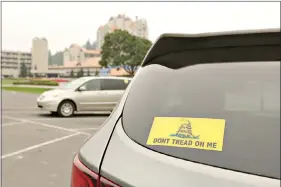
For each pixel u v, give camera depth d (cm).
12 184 531
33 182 541
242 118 161
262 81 167
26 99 2555
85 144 199
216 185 142
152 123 179
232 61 183
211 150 155
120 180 161
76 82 1473
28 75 13788
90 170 177
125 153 172
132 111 193
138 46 5350
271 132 152
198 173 149
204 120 167
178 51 206
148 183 154
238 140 154
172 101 184
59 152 750
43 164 645
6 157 700
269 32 179
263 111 160
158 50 212
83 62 10944
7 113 1542
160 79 199
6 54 14725
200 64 192
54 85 6084
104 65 5597
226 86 174
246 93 168
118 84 1476
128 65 5509
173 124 172
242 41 186
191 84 185
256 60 177
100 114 1523
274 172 140
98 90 1447
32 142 863
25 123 1216
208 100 174
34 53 12775
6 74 14738
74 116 1444
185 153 159
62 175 576
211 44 194
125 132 184
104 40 5541
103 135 193
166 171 154
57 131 1045
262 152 147
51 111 1449
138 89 204
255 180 139
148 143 171
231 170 146
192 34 197
